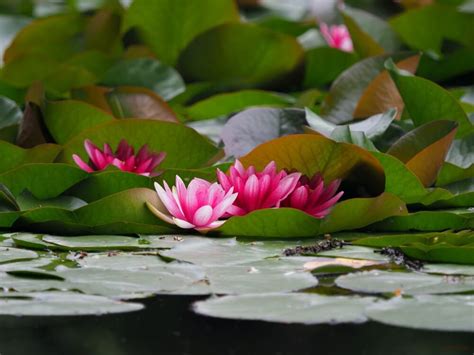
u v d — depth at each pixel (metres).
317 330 4.73
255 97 10.84
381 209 6.71
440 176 7.76
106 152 7.77
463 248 5.83
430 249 5.89
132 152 7.80
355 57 12.38
